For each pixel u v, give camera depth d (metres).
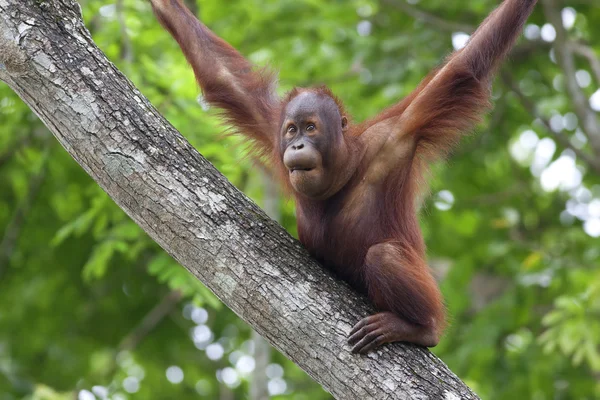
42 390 10.78
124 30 10.09
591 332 10.06
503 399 12.16
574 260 12.45
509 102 14.22
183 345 14.58
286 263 5.58
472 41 6.29
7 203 14.19
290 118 6.23
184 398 14.51
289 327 5.43
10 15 5.37
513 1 6.18
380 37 14.23
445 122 6.41
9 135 11.86
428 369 5.47
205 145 9.63
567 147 12.51
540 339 10.44
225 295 5.53
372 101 13.12
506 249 12.55
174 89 10.04
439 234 14.42
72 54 5.46
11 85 5.53
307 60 13.27
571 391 12.64
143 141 5.52
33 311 14.13
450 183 14.15
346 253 6.42
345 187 6.42
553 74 14.44
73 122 5.44
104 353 13.20
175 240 5.53
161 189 5.49
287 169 6.57
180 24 7.11
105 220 10.55
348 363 5.37
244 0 13.52
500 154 14.86
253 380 10.67
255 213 5.72
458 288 12.61
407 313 5.86
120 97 5.54
